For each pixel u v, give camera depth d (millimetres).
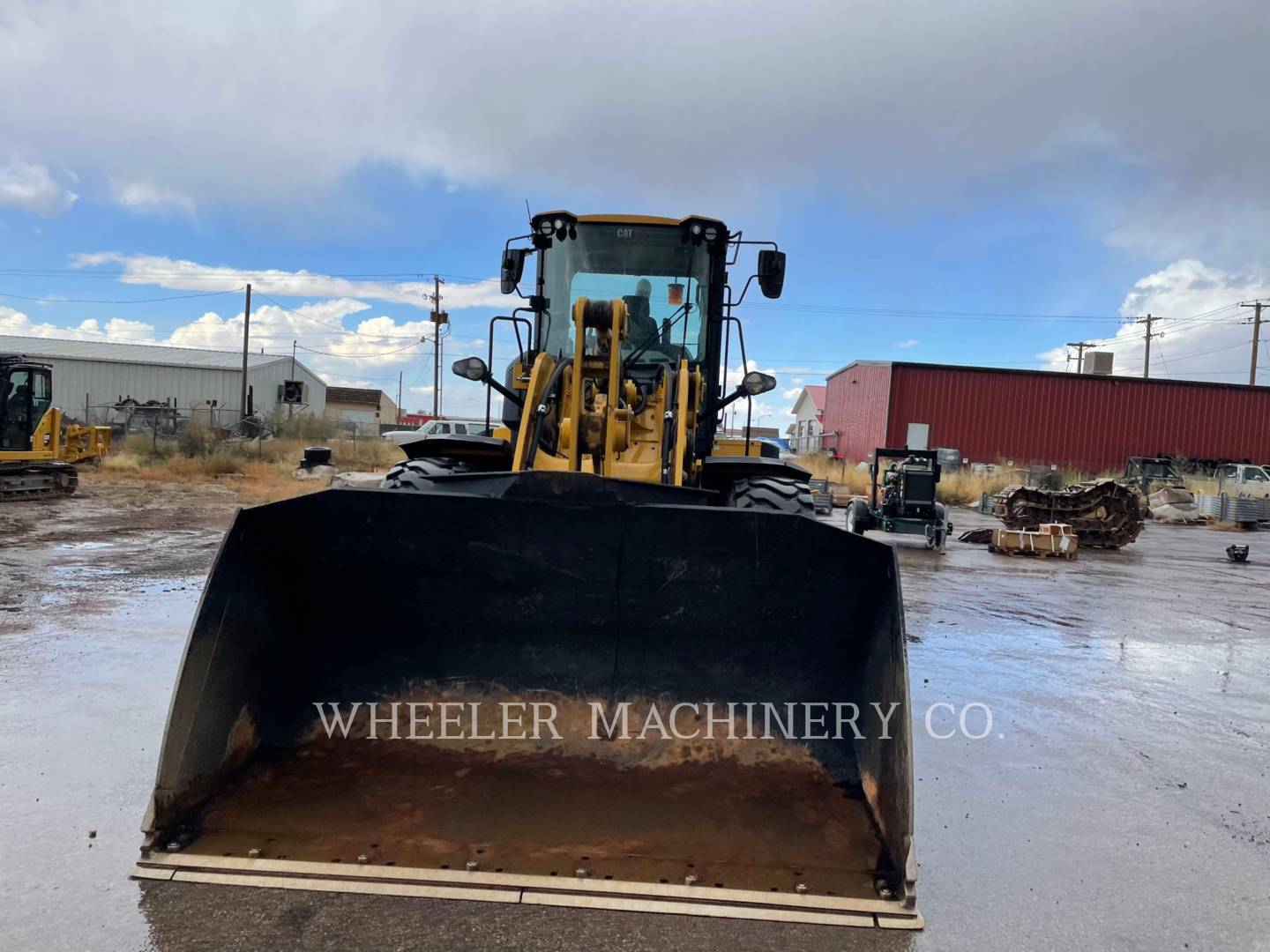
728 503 4848
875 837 2889
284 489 18516
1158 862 3215
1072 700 5320
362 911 2559
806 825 2936
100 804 3301
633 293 5672
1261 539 18547
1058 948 2615
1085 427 32781
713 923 2566
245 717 3145
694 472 4836
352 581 3336
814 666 3281
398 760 3227
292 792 3037
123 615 6488
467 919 2539
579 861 2754
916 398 32562
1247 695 5582
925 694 5324
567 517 3248
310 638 3400
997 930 2689
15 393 15117
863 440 35062
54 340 50344
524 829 2885
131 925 2480
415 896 2609
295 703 3332
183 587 7680
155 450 24875
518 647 3393
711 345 5664
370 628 3395
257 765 3146
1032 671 5992
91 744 3902
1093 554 14695
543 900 2605
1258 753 4457
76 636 5809
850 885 2707
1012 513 16109
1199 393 33000
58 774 3570
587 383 4789
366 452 28516
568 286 5707
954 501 24750
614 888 2648
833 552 3162
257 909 2557
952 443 32562
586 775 3172
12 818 3172
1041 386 32656
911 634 7078
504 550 3293
